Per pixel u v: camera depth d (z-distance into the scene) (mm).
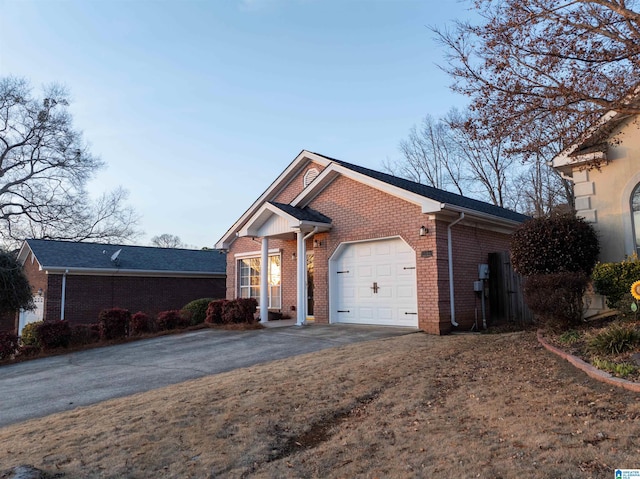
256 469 3875
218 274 25828
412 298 11812
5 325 22609
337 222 13680
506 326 11703
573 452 3357
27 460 4316
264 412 5273
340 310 13539
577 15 7016
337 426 4781
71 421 5695
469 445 3768
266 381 6738
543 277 8195
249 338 12016
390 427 4488
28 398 7578
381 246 12688
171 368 9062
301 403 5535
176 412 5492
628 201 9430
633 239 9305
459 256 12047
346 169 13250
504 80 7559
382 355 8047
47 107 29250
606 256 9609
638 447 3303
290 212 13688
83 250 22875
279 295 17078
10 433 5457
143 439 4672
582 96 7000
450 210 11227
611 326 6590
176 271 24031
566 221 9523
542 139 7969
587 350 6090
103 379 8586
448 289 11461
